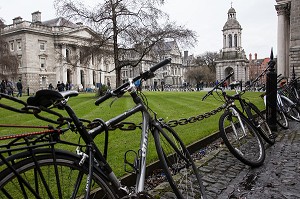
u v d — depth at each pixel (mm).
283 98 8516
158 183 3906
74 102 17484
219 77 82312
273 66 7266
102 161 2354
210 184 3832
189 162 3287
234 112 5066
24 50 57094
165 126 3225
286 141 6242
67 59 33188
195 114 10031
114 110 11586
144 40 26141
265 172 4293
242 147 5156
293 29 26484
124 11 26281
